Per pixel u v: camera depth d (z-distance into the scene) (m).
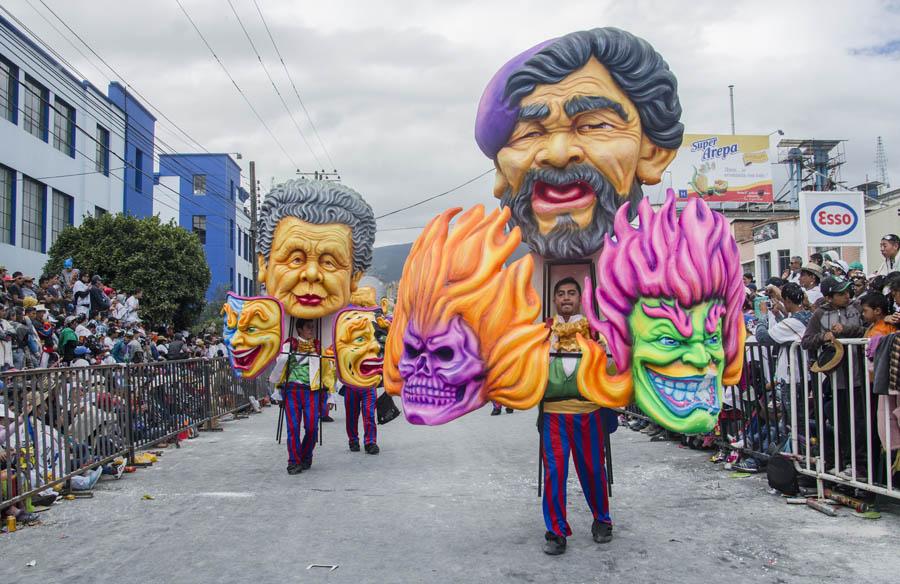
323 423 11.34
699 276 3.78
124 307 15.01
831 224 10.19
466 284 3.93
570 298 4.25
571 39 4.12
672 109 4.23
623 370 3.95
